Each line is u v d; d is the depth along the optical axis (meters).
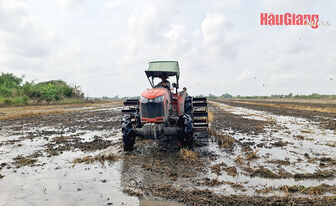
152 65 7.14
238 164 4.58
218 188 3.44
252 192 3.28
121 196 3.22
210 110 20.31
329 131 8.38
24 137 7.87
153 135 5.53
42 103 28.84
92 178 3.96
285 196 3.02
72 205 2.96
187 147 5.65
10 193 3.37
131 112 6.97
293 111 18.12
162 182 3.72
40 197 3.22
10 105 24.45
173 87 6.92
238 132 8.41
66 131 9.14
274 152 5.45
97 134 8.43
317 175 3.88
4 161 5.07
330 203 2.90
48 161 5.04
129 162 4.87
